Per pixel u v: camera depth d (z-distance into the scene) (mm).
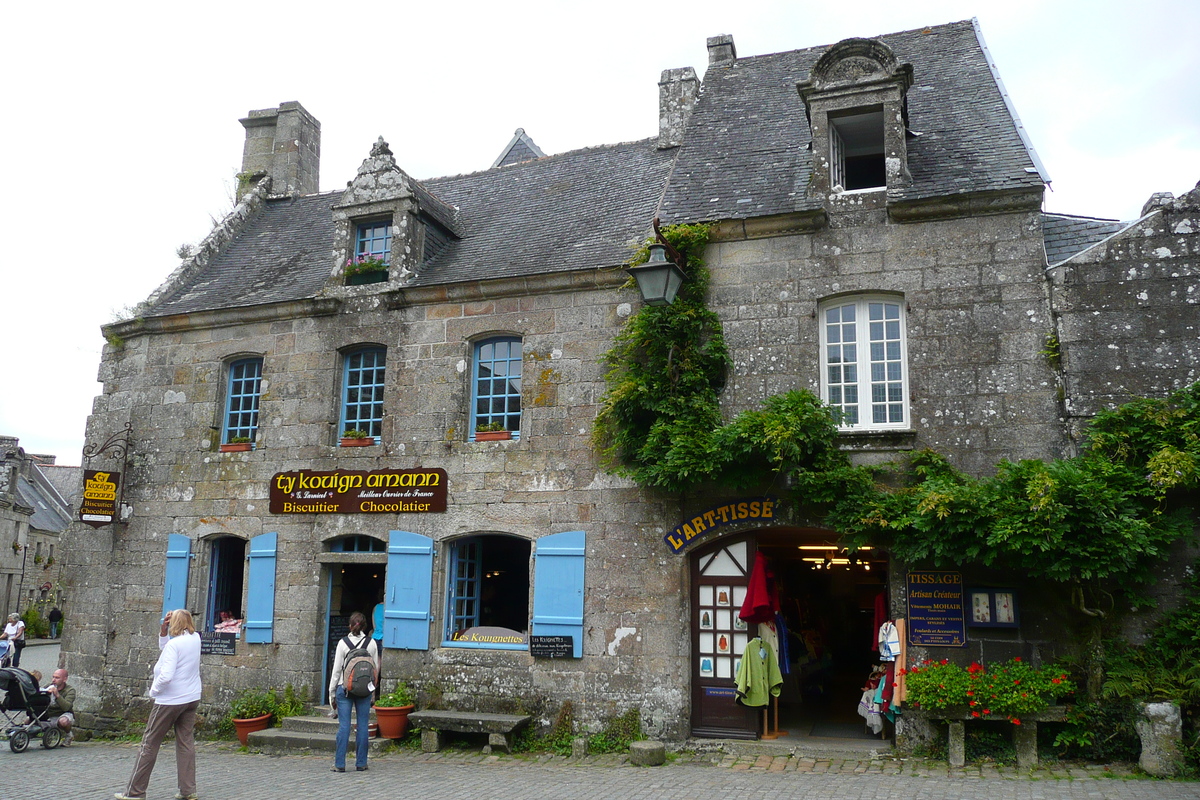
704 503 11109
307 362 13812
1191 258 9812
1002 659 9656
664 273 10531
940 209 10812
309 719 12203
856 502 9898
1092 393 9867
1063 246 11062
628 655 11141
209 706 13195
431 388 12961
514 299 12750
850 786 8609
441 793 8820
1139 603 9172
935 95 12969
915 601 10008
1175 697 8656
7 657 19531
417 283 13352
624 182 14633
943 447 10328
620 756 10594
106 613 14156
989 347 10398
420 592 12336
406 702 11781
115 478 14367
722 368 11336
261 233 17359
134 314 15172
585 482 11773
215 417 14250
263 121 19250
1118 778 8469
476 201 15992
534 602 11695
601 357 11875
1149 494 8984
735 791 8586
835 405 10805
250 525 13555
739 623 10977
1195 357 9602
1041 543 8750
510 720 10977
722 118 14133
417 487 12594
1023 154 11109
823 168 11508
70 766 10820
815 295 11195
